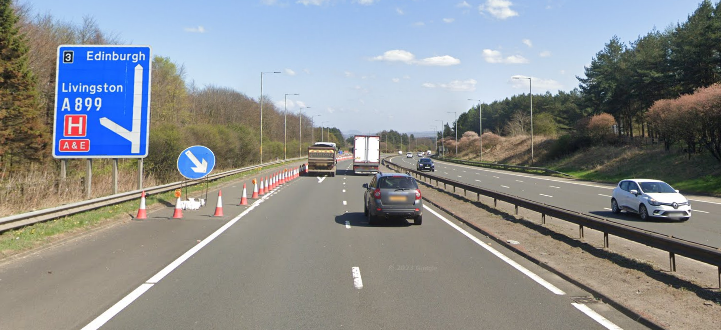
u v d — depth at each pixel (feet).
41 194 59.67
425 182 113.70
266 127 304.71
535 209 47.55
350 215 57.00
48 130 85.92
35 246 34.78
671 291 23.17
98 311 20.48
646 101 165.27
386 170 197.98
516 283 25.82
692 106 104.42
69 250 34.12
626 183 60.44
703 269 29.96
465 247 36.76
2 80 78.54
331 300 22.49
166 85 191.21
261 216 55.01
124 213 53.06
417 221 48.73
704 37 123.65
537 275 27.68
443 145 408.05
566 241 38.29
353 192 91.61
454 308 21.30
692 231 46.75
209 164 56.34
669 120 115.75
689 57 130.31
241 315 20.16
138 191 62.75
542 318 19.89
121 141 58.85
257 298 22.76
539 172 171.42
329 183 118.83
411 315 20.27
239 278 26.63
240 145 181.27
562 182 128.88
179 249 35.06
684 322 18.80
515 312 20.71
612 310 21.03
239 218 53.01
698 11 144.05
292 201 73.31
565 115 261.65
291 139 365.40
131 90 59.16
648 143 160.97
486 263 30.99
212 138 143.64
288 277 26.96
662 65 147.23
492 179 142.31
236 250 34.94
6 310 20.47
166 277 26.68
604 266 29.07
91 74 59.11
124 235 40.88
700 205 73.05
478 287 24.97
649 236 28.43
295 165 228.63
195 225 47.37
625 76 170.91
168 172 101.35
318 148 151.33
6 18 80.33
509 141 298.97
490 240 39.93
